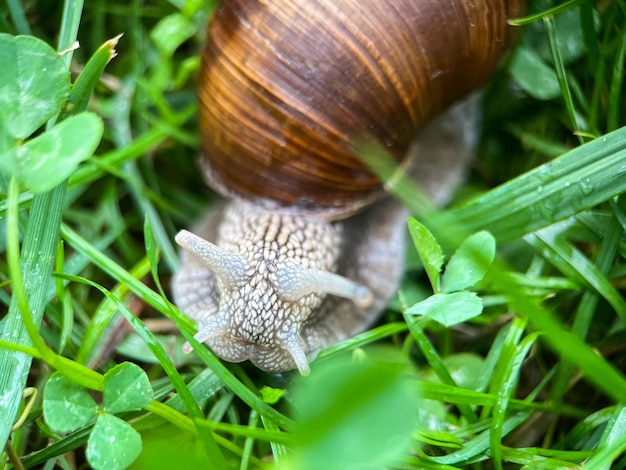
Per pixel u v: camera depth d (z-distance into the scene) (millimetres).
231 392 70
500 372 66
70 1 71
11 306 62
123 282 68
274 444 60
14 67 55
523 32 84
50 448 62
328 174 77
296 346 69
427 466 59
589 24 78
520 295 52
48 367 70
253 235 76
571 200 70
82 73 66
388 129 77
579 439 66
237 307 70
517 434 69
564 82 76
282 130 74
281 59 72
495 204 73
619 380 54
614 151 69
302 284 71
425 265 61
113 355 75
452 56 75
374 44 71
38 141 53
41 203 64
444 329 75
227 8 75
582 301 70
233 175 80
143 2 93
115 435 54
